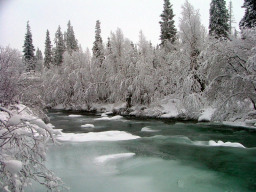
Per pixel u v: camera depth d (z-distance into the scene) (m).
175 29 34.12
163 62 29.55
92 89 35.69
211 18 30.70
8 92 12.14
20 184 4.03
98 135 16.31
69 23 54.69
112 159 11.02
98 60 37.81
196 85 23.00
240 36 18.75
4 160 3.88
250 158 10.82
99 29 43.47
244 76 16.53
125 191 7.64
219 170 9.48
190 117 22.50
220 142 13.62
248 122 17.45
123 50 33.44
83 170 9.59
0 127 4.48
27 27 45.56
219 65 18.30
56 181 4.93
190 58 24.36
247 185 8.05
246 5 24.94
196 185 8.13
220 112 17.94
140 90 29.56
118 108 31.36
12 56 13.17
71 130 19.22
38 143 4.64
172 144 13.74
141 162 10.59
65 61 41.47
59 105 43.00
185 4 24.95
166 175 9.09
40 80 18.22
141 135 16.83
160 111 25.88
